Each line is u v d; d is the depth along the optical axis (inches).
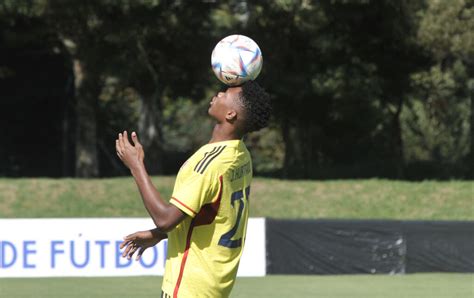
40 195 2556.6
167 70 3105.3
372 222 1819.6
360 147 4419.3
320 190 2669.8
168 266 498.6
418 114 4640.8
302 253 1807.3
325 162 4441.4
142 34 2748.5
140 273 1739.7
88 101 3174.2
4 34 3112.7
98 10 2664.9
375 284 1649.9
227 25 3144.7
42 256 1723.7
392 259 1819.6
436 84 3587.6
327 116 3535.9
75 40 2856.8
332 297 1465.3
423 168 3919.8
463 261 1827.0
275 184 2699.3
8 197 2532.0
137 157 489.4
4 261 1716.3
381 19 3026.6
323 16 2775.6
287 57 3179.1
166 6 2780.5
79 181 2679.6
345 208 2566.4
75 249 1728.6
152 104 3270.2
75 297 1454.2
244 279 1734.7
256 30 3125.0
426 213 2544.3
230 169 491.2
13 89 4003.4
